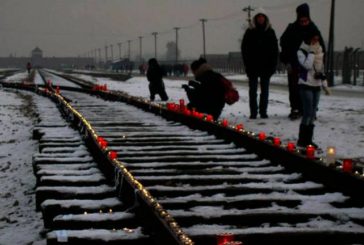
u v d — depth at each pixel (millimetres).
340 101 22062
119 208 4984
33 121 16953
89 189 5543
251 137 8289
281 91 32406
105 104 20609
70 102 21984
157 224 3939
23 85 38719
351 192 5391
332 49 38219
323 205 5102
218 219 4617
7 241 5059
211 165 7266
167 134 10648
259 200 5215
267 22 12984
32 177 8359
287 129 11461
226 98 12742
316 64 8695
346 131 11203
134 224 4535
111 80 61688
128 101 20234
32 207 6477
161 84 22344
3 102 26125
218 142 9469
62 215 4621
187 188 5719
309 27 10336
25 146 11547
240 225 4594
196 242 4016
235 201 5156
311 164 6266
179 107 13789
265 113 13719
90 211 4895
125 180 5035
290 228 4273
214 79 12703
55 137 10070
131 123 12961
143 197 4383
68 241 4023
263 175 6434
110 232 4180
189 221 4590
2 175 8711
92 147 7812
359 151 8758
